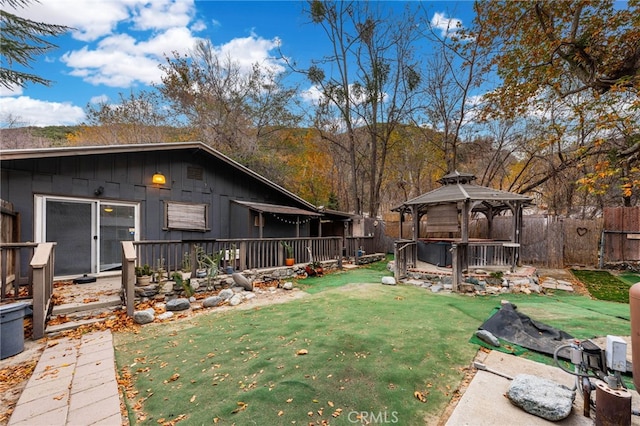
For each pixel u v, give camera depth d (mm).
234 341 4004
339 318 4832
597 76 7691
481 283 7031
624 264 9711
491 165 15977
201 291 6547
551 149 13359
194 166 9148
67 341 4129
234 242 7641
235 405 2576
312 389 2781
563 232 10461
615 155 7312
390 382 2889
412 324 4488
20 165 6215
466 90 14188
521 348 3652
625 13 6883
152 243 6031
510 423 2295
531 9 8594
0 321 3615
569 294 6836
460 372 3104
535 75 8797
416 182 20922
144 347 3910
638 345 2188
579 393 2479
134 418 2461
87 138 16719
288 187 19688
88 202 7125
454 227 8617
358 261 11750
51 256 5102
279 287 7504
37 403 2654
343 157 21156
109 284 6547
